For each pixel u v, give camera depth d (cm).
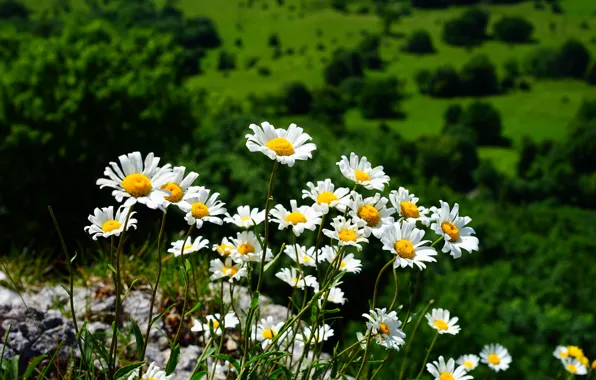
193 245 236
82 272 392
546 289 1064
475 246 217
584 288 1183
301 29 13675
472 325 730
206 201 212
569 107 9838
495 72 10569
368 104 9575
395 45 13062
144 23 12738
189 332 333
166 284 361
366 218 216
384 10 13688
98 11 13600
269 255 240
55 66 1542
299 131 206
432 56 12469
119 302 181
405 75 11462
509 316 823
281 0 15450
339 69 10969
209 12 14425
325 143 1577
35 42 1750
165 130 1593
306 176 1052
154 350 310
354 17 14812
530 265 1390
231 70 11481
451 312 756
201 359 198
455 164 7131
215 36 12538
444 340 611
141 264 407
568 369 397
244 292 376
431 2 15750
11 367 194
